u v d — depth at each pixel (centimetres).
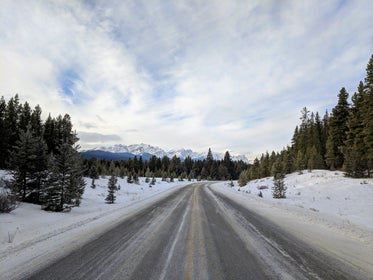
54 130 3666
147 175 4928
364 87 2223
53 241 464
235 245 461
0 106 3141
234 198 1612
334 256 401
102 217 758
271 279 300
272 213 920
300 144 4875
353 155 2030
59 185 905
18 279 287
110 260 359
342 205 1160
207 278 298
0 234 489
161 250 416
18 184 961
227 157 10231
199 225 658
